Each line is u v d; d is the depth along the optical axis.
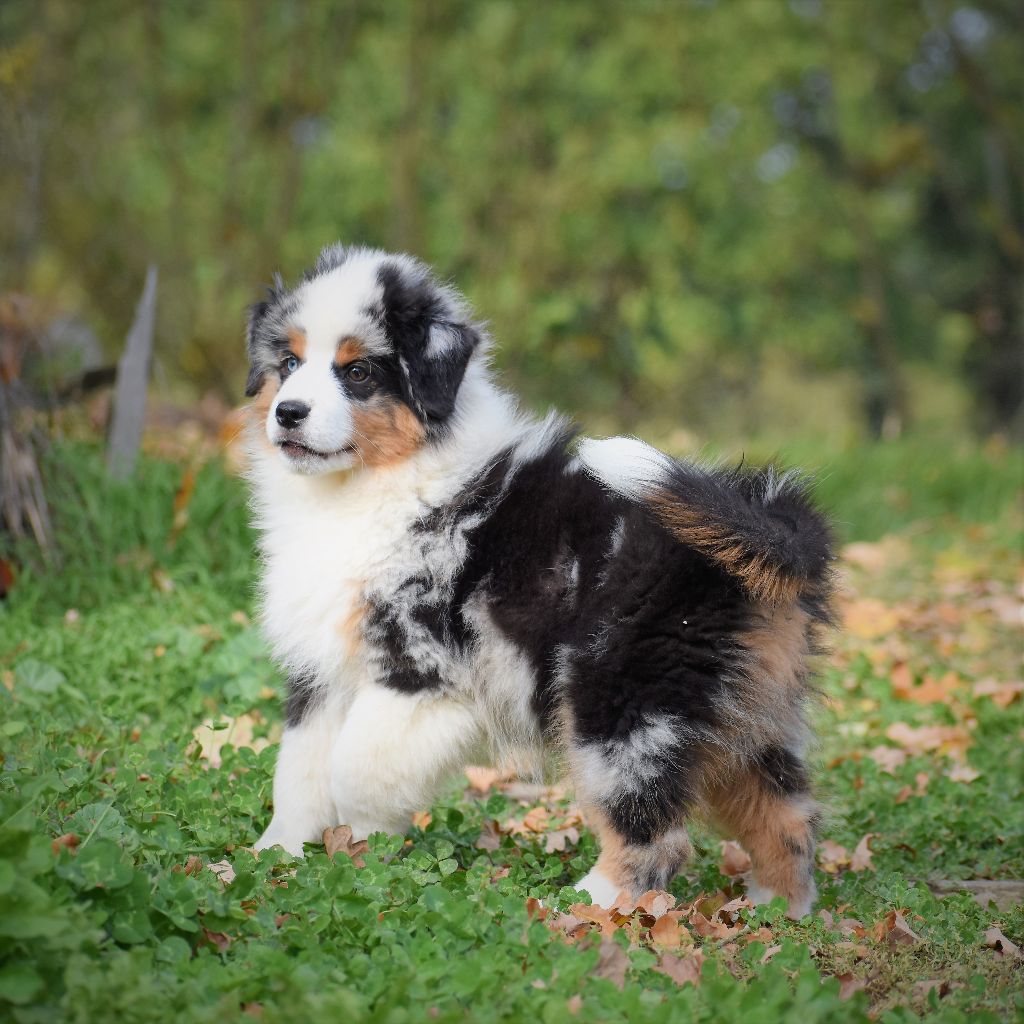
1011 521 13.02
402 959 3.38
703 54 19.39
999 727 7.02
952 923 4.14
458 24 16.50
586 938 3.64
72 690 5.64
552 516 4.41
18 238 13.06
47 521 7.20
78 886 3.27
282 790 4.65
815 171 23.73
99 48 15.49
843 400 26.91
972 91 22.34
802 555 4.06
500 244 15.73
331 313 4.68
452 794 5.44
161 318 14.87
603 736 4.21
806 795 4.52
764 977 3.48
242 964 3.29
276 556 4.83
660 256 18.14
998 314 24.80
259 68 16.44
